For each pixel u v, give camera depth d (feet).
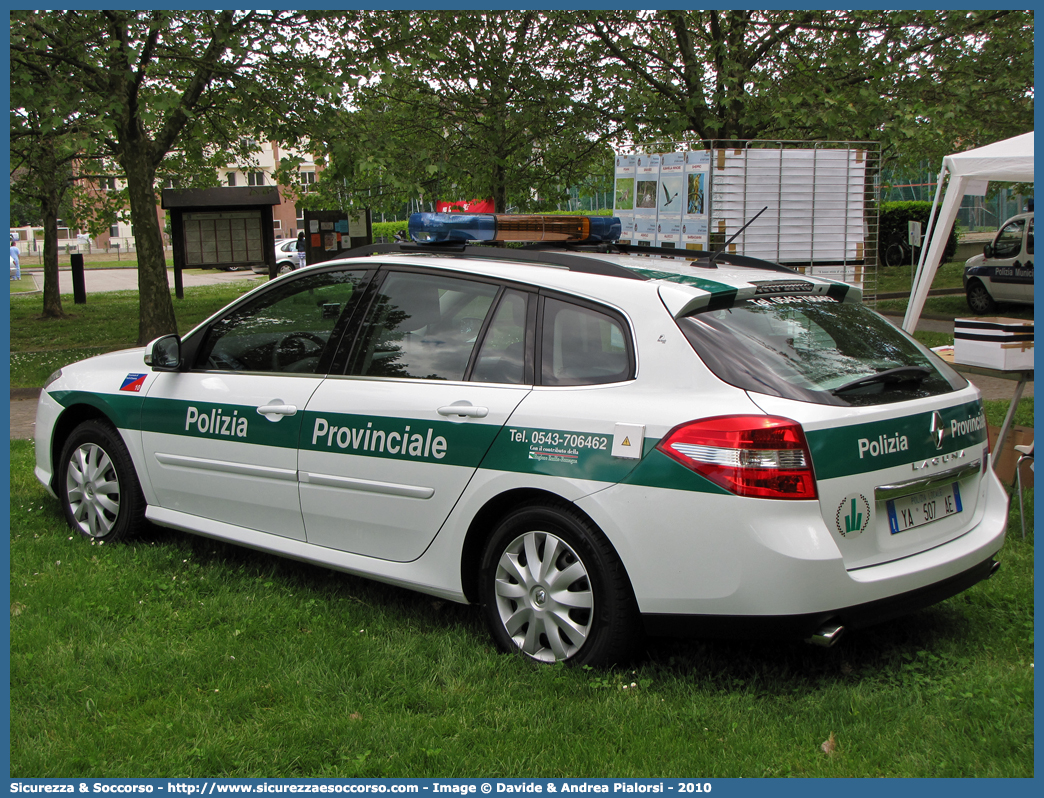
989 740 9.63
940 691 10.82
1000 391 33.06
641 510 10.55
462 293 12.92
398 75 45.39
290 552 14.14
